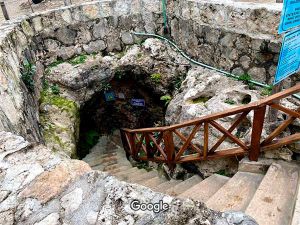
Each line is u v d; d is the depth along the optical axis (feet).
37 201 7.00
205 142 12.28
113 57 20.20
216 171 13.48
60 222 6.46
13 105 12.06
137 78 20.85
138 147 18.39
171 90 19.60
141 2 19.35
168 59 19.30
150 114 23.41
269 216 9.06
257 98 13.67
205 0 15.81
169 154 14.62
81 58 19.76
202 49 17.22
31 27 17.74
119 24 19.90
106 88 20.71
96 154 23.49
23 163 8.03
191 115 14.43
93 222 6.31
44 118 17.12
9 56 13.55
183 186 13.84
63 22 18.71
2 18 20.36
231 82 15.44
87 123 23.72
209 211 6.17
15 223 6.59
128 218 6.25
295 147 11.04
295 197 9.42
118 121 24.90
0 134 9.17
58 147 15.75
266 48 13.67
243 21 14.14
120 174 19.34
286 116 11.97
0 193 7.27
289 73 10.16
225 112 10.93
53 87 18.65
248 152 11.55
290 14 8.63
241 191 10.94
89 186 7.12
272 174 10.75
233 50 15.21
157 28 20.02
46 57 18.97
